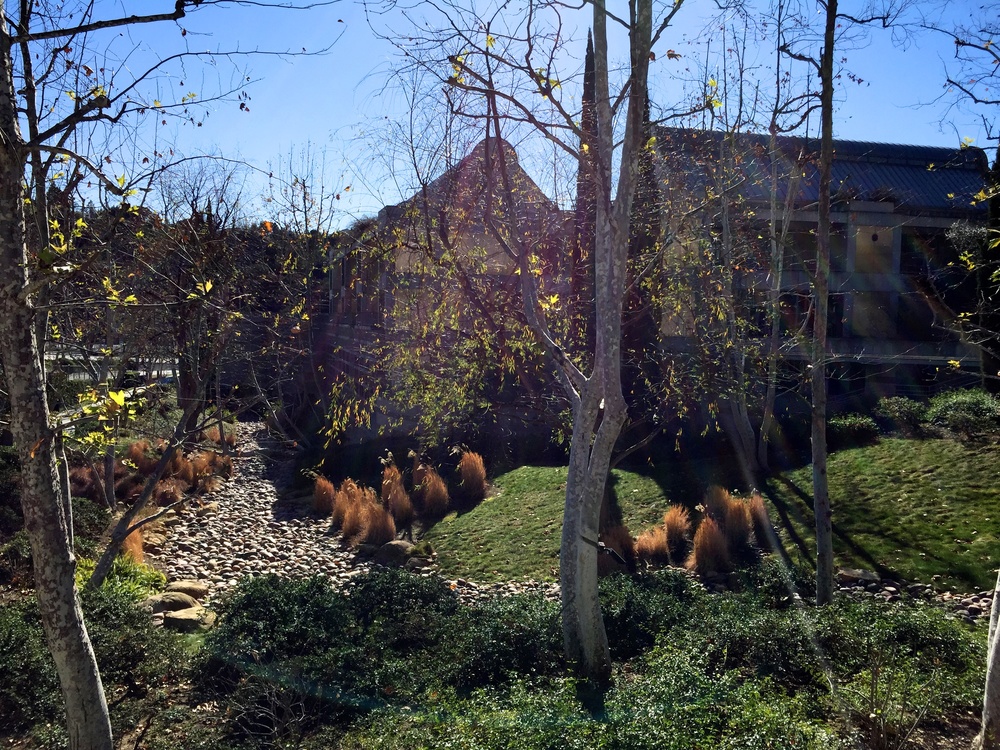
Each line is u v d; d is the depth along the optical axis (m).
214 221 14.25
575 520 7.61
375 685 7.41
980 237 10.65
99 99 4.39
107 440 4.91
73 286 9.16
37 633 7.71
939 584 10.41
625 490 16.16
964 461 14.02
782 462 16.23
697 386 10.00
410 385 9.61
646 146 8.83
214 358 11.22
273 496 19.94
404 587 9.97
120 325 11.98
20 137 4.18
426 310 9.34
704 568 12.13
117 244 10.01
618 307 7.36
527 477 17.86
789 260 17.84
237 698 7.01
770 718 5.37
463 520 16.02
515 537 14.48
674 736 5.20
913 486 13.52
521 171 8.98
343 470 20.86
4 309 4.07
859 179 24.25
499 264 9.95
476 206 8.88
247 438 27.73
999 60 6.38
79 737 4.39
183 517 17.36
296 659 7.61
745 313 14.36
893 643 7.01
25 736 6.55
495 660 7.70
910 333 23.20
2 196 4.03
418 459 18.05
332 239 19.97
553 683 6.78
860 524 12.66
